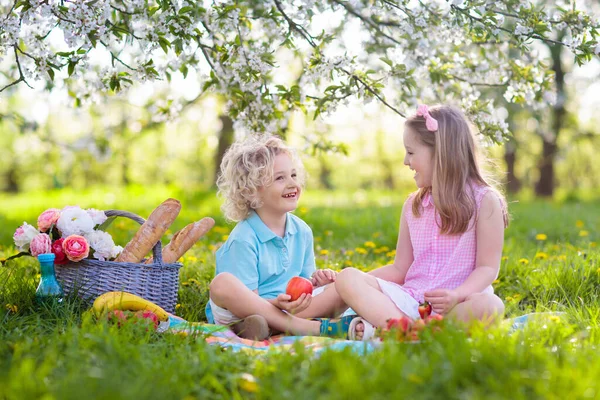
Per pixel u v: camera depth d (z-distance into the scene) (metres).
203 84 4.33
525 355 2.16
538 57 4.34
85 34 3.37
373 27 4.39
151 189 14.58
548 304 3.62
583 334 2.57
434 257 3.18
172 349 2.50
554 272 3.95
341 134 28.39
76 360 2.23
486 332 2.37
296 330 3.01
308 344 2.66
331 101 3.92
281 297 3.00
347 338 2.97
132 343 2.50
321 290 3.30
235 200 3.51
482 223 3.06
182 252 3.52
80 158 16.17
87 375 2.02
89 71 4.30
